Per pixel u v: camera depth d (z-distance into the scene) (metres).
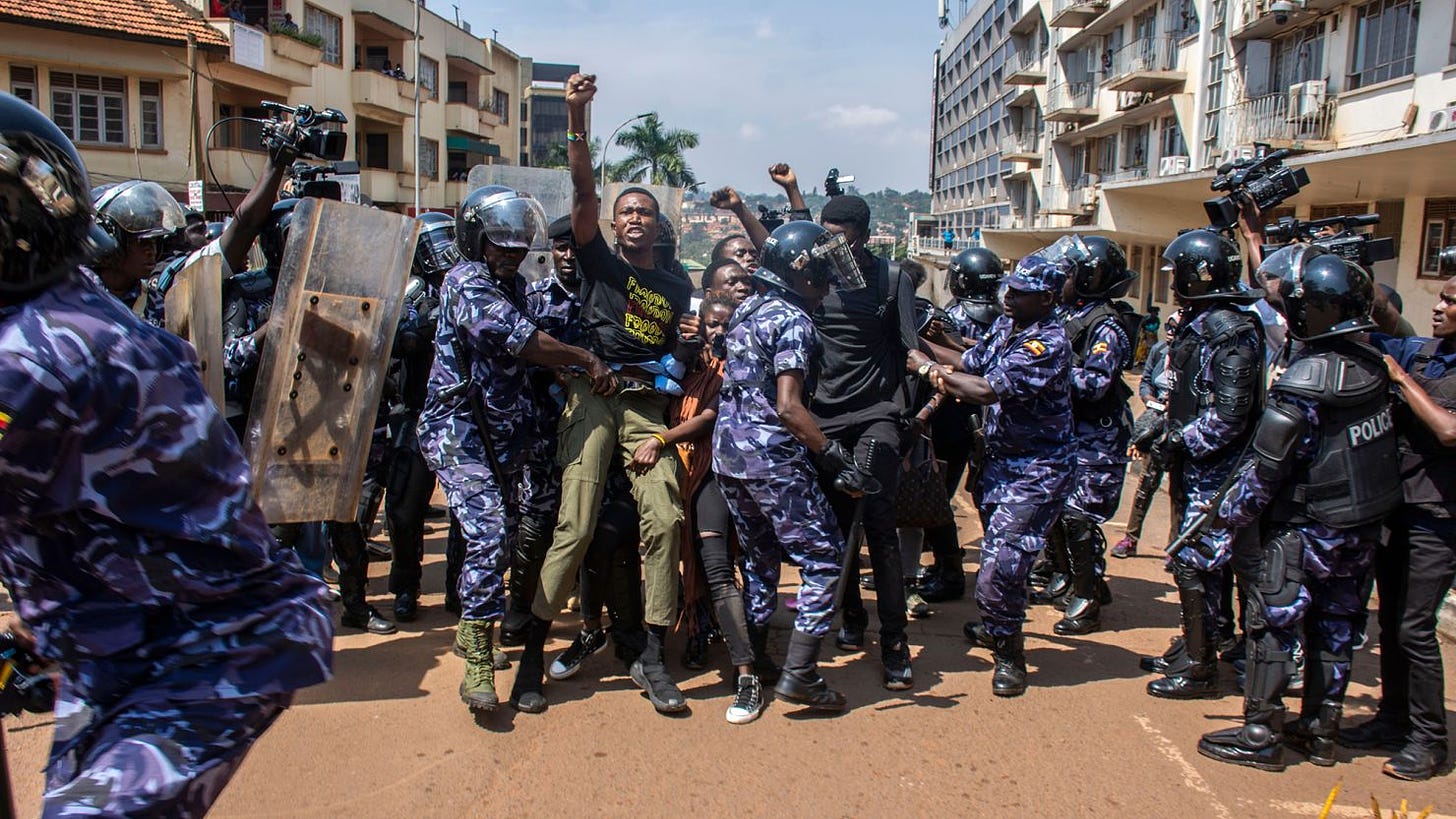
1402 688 3.71
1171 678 4.20
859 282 3.90
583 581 4.23
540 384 4.21
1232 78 22.33
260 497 3.91
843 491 3.72
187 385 1.77
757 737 3.74
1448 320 3.61
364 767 3.43
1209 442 3.92
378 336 4.11
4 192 1.60
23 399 1.58
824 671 4.44
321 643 1.97
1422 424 3.46
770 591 4.13
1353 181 14.88
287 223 4.43
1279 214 20.22
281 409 3.93
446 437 3.88
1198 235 4.07
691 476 4.20
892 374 4.30
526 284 4.13
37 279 1.67
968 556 6.35
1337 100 18.23
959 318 5.66
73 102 22.23
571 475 3.88
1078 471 4.88
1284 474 3.41
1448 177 13.16
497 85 42.72
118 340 1.68
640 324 4.06
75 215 1.70
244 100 26.11
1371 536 3.48
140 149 23.00
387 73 31.88
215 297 3.87
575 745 3.64
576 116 3.91
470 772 3.42
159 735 1.79
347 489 4.09
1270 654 3.54
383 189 32.06
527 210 3.88
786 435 3.82
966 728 3.86
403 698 3.99
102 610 1.83
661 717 3.90
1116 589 5.76
